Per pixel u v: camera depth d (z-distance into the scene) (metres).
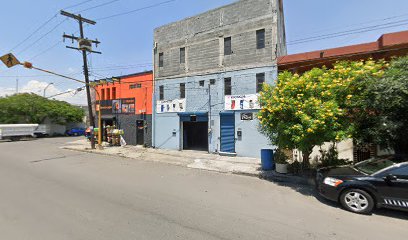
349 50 11.05
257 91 12.93
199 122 15.66
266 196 6.40
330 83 6.96
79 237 3.84
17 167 10.41
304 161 8.83
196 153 14.61
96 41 18.42
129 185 7.33
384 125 6.64
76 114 37.09
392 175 4.91
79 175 8.73
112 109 20.36
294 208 5.44
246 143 13.16
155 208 5.28
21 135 27.88
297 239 3.88
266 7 12.70
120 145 18.91
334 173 5.86
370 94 6.65
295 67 12.09
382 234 4.13
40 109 31.88
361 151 9.44
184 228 4.24
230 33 13.86
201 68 15.00
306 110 6.89
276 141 8.46
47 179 8.02
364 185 5.14
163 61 16.95
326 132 6.69
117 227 4.25
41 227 4.21
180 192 6.64
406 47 9.73
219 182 7.97
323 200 6.07
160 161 12.19
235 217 4.82
